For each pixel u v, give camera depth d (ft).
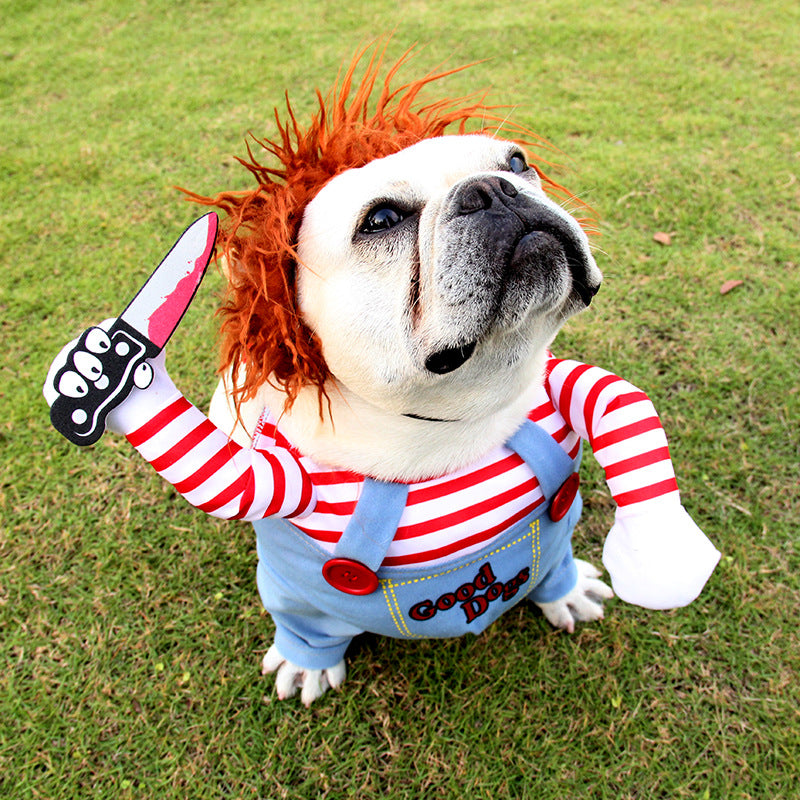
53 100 4.63
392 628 1.58
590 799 1.82
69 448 2.55
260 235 1.28
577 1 5.25
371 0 5.51
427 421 1.33
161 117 4.31
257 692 2.02
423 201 1.23
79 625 2.15
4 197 3.73
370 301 1.20
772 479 2.31
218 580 2.23
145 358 1.19
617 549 1.41
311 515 1.42
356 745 1.93
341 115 1.43
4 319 3.04
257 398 1.50
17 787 1.88
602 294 2.91
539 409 1.49
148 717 1.98
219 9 5.61
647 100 4.08
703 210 3.24
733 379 2.55
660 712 1.92
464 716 1.95
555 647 2.05
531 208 1.19
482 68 4.46
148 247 3.35
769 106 3.95
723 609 2.06
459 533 1.40
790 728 1.86
